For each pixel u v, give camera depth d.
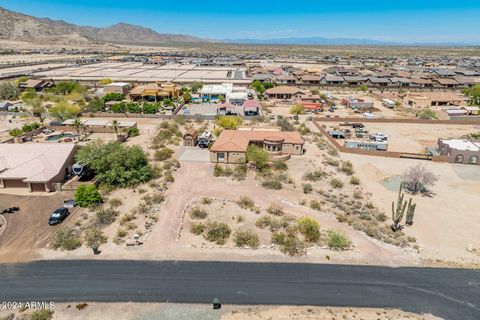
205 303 30.02
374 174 59.69
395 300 30.83
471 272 34.84
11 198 48.12
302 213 45.78
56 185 50.28
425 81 159.38
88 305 29.58
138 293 31.00
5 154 54.22
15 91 121.00
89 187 46.81
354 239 39.88
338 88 152.38
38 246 37.56
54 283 32.06
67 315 28.47
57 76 167.00
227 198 49.56
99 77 166.62
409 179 54.66
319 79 162.25
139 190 51.34
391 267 35.22
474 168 63.97
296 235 40.28
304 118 98.94
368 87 154.75
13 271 33.59
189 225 42.28
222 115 93.31
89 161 52.91
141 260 35.41
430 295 31.53
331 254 36.94
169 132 79.75
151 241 38.56
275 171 59.91
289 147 67.31
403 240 40.03
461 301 30.94
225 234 40.03
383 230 42.31
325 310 29.50
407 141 80.00
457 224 44.47
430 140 80.88
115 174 51.91
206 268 34.38
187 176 57.03
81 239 38.78
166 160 63.88
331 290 31.80
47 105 108.25
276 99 126.75
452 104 119.88
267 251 37.19
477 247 39.41
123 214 44.38
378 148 72.44
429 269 35.12
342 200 50.38
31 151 54.81
